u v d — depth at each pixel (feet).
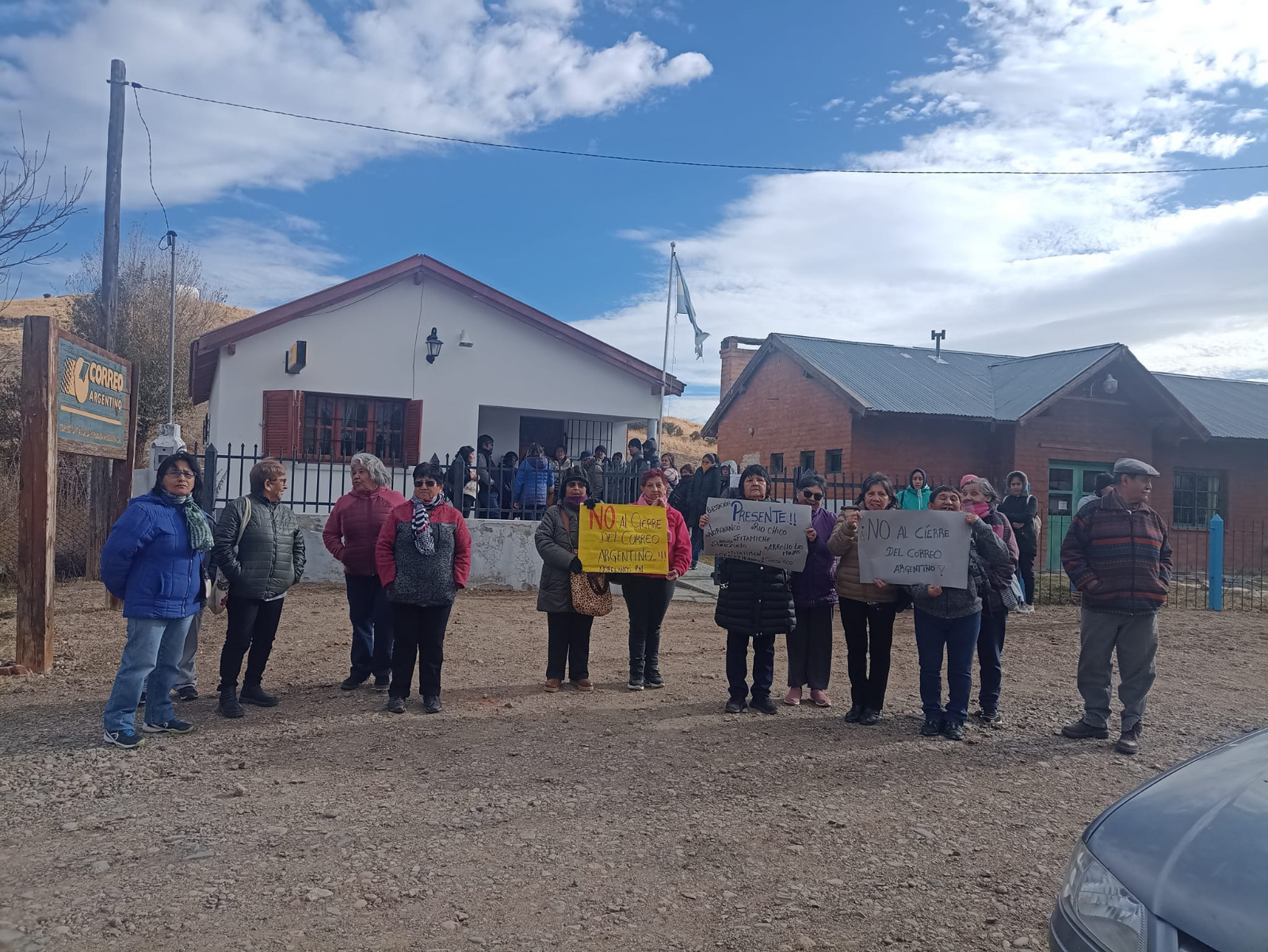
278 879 11.93
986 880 12.75
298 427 47.75
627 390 56.85
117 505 31.58
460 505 38.58
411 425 51.03
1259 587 54.13
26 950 9.98
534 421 58.80
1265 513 69.92
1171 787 9.36
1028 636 32.76
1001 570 20.89
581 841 13.48
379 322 50.70
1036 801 15.98
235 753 16.90
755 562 20.62
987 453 63.46
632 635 22.79
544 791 15.42
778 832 14.12
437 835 13.50
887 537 19.69
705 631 31.50
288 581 19.99
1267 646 33.04
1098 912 8.06
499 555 38.24
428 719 19.52
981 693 21.11
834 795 15.81
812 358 65.87
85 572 41.34
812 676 21.85
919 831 14.38
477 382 53.01
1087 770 17.88
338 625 29.09
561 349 55.11
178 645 17.98
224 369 47.73
